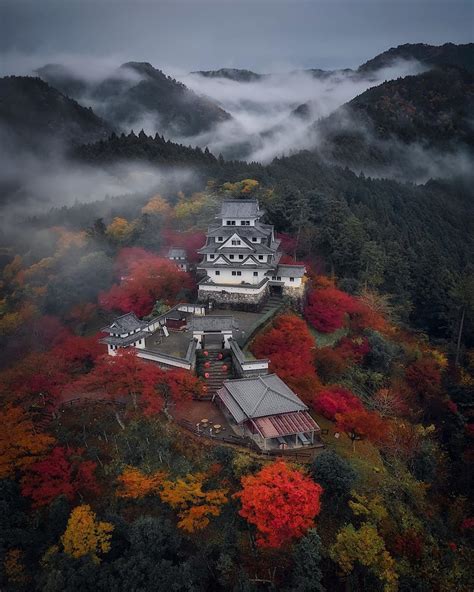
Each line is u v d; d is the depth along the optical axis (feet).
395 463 138.10
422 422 185.06
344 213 271.69
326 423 142.61
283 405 133.18
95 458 127.95
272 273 212.64
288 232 261.24
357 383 179.93
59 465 119.34
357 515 115.24
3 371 176.96
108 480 123.54
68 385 147.13
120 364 140.87
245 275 204.64
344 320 213.66
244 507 99.96
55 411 144.46
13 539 108.99
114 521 109.81
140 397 144.97
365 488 121.08
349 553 99.96
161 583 96.48
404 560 105.70
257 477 107.04
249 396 136.05
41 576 104.22
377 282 247.09
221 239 214.90
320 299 205.26
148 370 141.38
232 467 119.65
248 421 132.26
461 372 220.02
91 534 103.65
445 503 146.41
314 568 98.07
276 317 197.77
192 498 107.04
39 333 212.02
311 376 152.46
